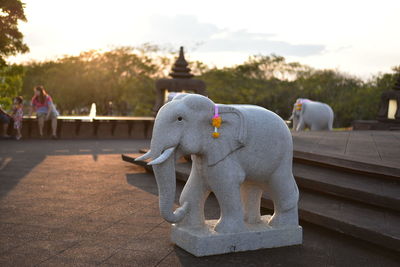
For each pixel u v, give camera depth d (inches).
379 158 244.7
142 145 551.5
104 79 1612.9
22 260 146.7
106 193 260.4
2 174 310.3
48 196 247.1
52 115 591.2
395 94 697.6
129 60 1627.7
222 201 159.8
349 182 216.7
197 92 685.9
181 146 152.5
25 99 1775.3
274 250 164.4
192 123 152.0
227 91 1841.8
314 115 582.6
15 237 171.6
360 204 201.2
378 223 173.6
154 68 1669.5
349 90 1807.3
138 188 277.6
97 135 650.2
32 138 596.7
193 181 167.9
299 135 383.2
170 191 153.5
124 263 146.9
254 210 175.6
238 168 159.3
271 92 1823.3
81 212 214.4
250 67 1956.2
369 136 384.8
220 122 154.3
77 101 1675.7
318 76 1929.1
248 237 161.6
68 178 304.5
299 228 171.5
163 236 178.7
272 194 171.0
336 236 184.1
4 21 644.7
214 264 147.9
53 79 1653.5
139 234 181.0
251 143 160.2
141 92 1656.0
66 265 143.6
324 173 237.6
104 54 1640.0
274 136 163.8
